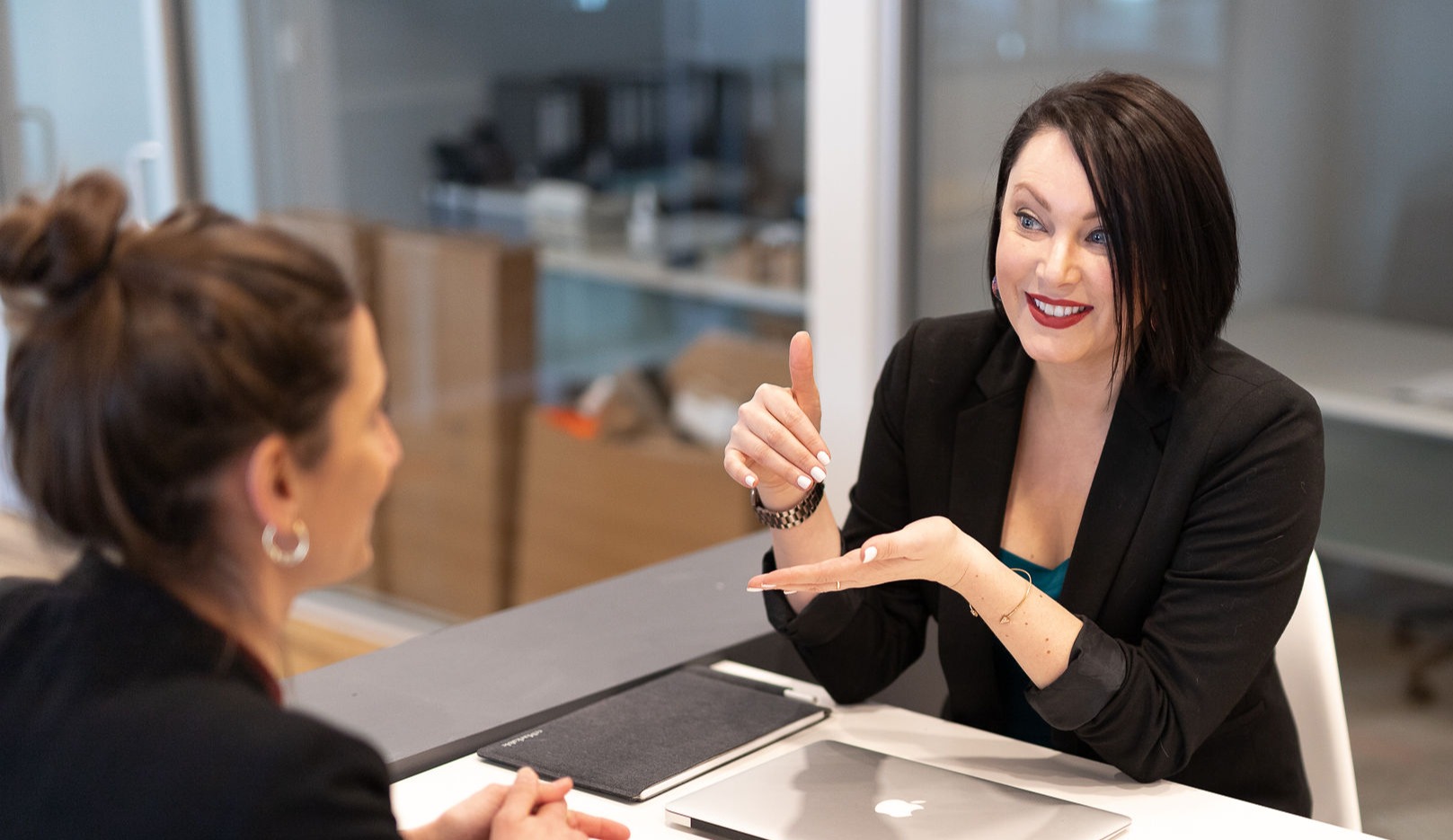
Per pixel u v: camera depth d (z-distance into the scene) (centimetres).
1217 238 129
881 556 120
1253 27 249
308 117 394
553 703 141
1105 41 267
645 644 156
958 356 151
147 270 78
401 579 403
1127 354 133
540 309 391
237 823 72
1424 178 235
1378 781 252
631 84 361
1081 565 139
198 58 395
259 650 85
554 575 384
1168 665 128
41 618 82
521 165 384
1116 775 130
